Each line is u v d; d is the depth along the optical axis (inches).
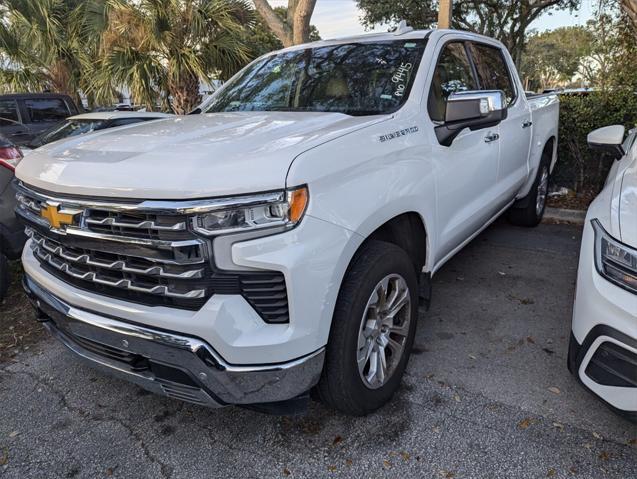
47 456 93.7
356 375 88.6
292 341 74.7
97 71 386.0
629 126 226.8
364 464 87.5
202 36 348.2
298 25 261.6
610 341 78.7
